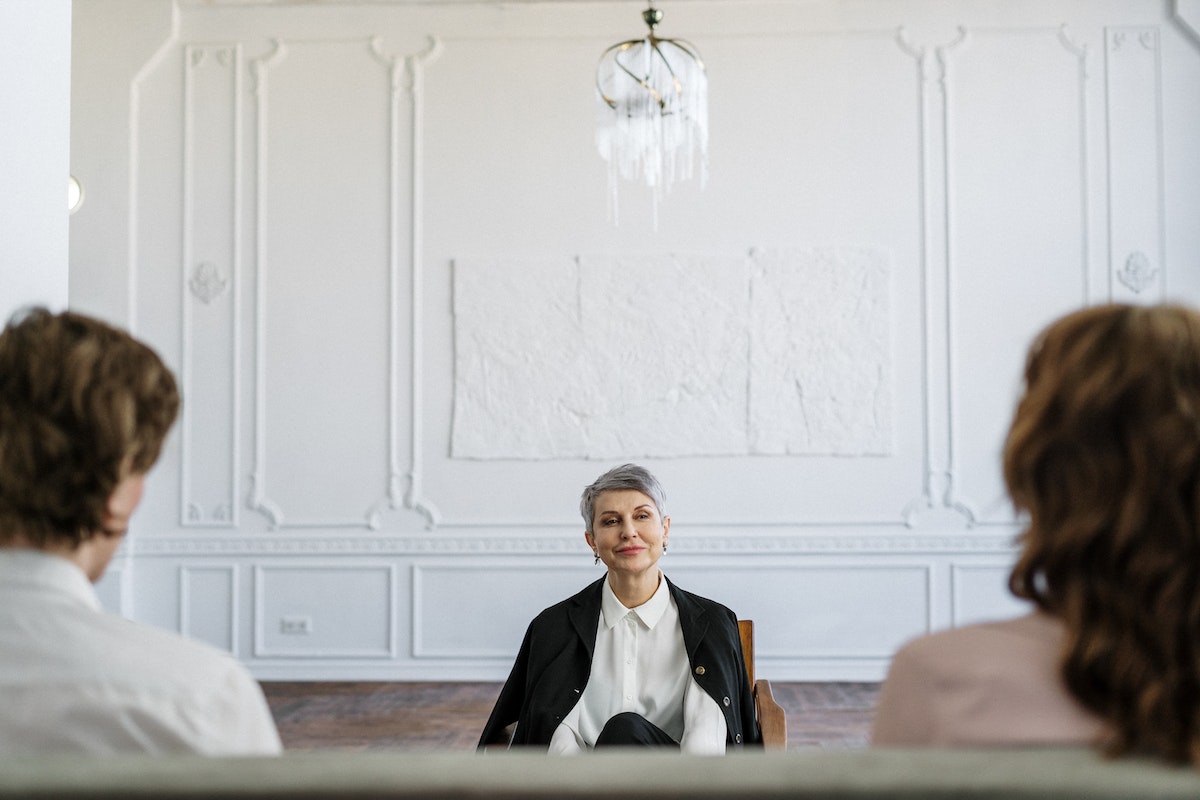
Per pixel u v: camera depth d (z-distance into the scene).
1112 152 6.85
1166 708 0.73
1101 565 0.77
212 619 6.94
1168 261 6.80
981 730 0.82
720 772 0.75
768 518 6.82
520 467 6.94
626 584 2.34
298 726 5.59
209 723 0.92
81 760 0.78
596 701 2.33
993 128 6.90
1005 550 6.72
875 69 6.96
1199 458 0.74
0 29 1.66
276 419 7.02
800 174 6.96
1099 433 0.78
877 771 0.75
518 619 6.88
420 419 6.99
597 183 7.01
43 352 0.93
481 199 7.05
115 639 0.92
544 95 7.06
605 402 6.91
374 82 7.10
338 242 7.07
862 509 6.82
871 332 6.88
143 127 7.13
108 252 7.09
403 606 6.92
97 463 0.92
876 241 6.93
